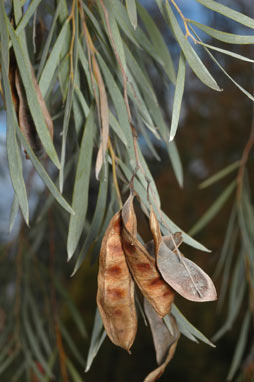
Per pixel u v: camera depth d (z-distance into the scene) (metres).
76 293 1.55
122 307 0.44
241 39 0.46
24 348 0.89
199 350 1.45
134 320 0.44
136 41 0.53
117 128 0.49
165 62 0.56
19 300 0.90
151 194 0.49
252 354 0.81
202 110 1.95
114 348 1.55
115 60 0.52
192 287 0.42
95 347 0.51
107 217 0.52
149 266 0.43
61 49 0.50
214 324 1.43
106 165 0.49
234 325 1.36
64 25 0.49
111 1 0.48
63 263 1.16
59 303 1.12
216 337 0.77
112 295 0.44
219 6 0.46
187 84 2.09
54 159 0.45
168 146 0.58
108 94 0.56
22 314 0.89
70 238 0.49
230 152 1.78
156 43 0.56
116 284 0.44
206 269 1.39
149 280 0.43
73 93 0.50
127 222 0.44
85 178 0.50
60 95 0.57
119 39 0.48
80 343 1.51
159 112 0.55
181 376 1.45
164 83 0.62
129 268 0.44
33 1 0.47
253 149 1.46
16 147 0.45
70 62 0.50
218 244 1.40
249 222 0.75
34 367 0.87
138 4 0.55
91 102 0.51
